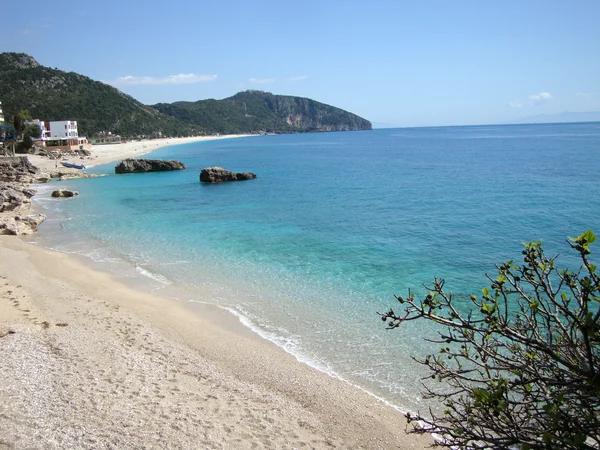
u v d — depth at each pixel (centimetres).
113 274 2328
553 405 429
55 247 2908
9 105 18100
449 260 2455
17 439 951
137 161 7956
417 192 5012
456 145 14988
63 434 981
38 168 7381
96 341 1509
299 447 1027
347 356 1469
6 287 2038
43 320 1670
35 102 19150
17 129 10250
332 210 4069
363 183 6003
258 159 11294
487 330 527
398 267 2364
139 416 1077
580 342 507
